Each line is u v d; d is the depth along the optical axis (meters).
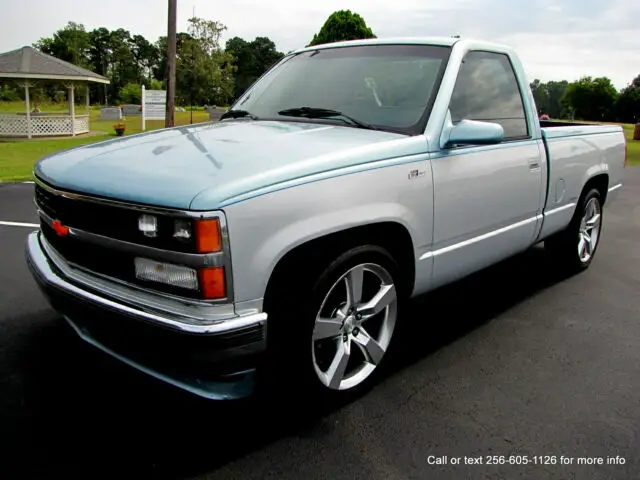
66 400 2.84
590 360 3.40
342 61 3.77
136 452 2.45
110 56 101.00
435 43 3.54
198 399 2.88
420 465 2.40
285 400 2.78
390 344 3.14
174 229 2.20
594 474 2.37
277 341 2.55
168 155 2.65
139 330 2.33
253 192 2.26
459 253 3.35
